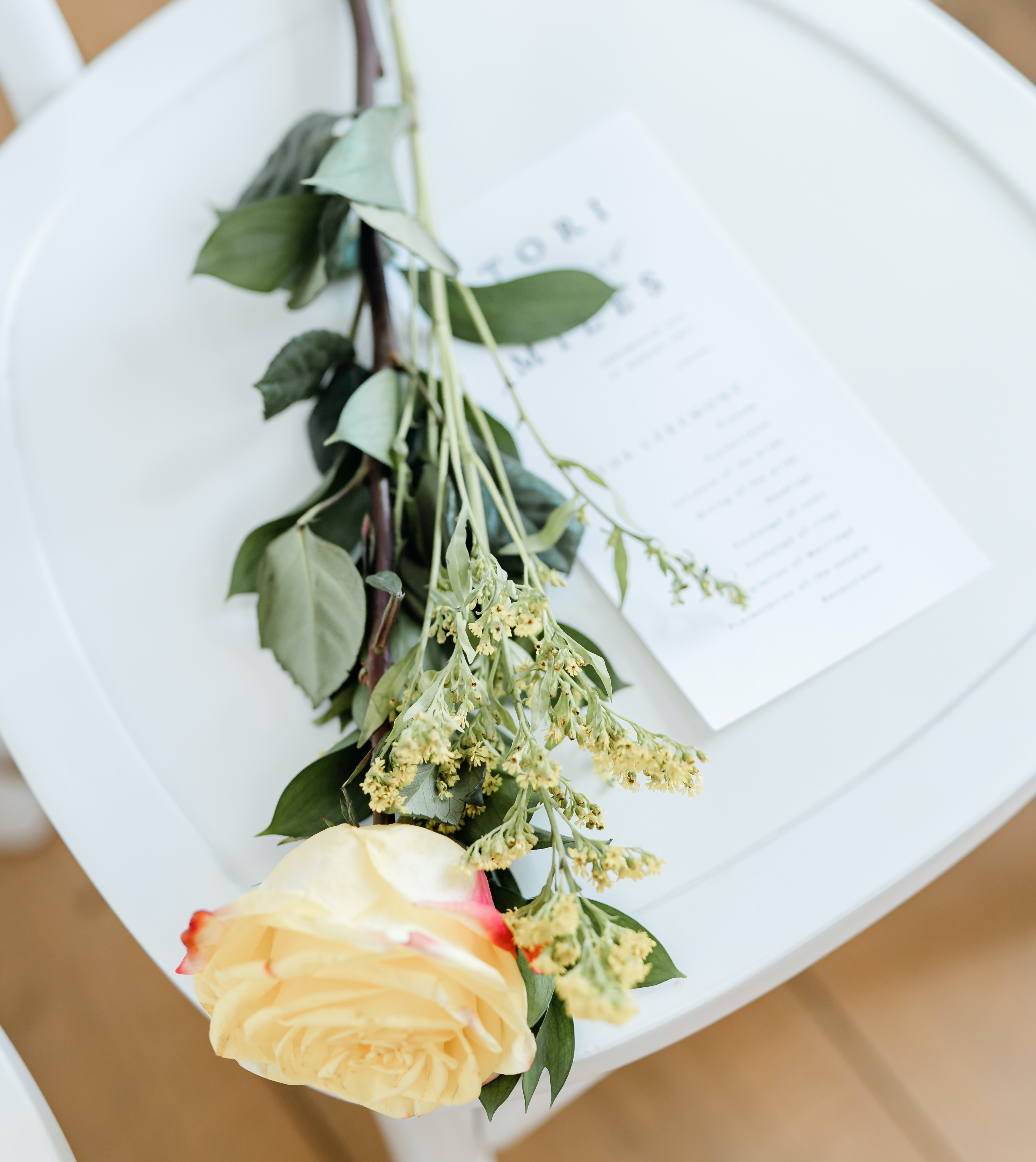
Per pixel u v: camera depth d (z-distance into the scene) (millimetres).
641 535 556
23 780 795
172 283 585
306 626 516
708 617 547
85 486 571
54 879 816
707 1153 759
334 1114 773
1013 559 544
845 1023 766
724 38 588
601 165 583
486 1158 566
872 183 575
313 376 545
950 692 536
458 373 553
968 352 561
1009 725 529
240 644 557
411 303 559
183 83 599
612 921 475
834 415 560
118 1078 785
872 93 581
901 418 558
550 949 445
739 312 570
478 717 474
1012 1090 747
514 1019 444
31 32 597
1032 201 567
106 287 585
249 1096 778
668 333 570
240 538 565
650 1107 766
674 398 565
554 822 464
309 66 599
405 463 523
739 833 527
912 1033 760
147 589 562
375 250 553
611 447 563
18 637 558
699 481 559
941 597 543
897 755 530
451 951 435
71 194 594
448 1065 455
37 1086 530
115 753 549
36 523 568
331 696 530
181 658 557
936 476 553
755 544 553
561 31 592
